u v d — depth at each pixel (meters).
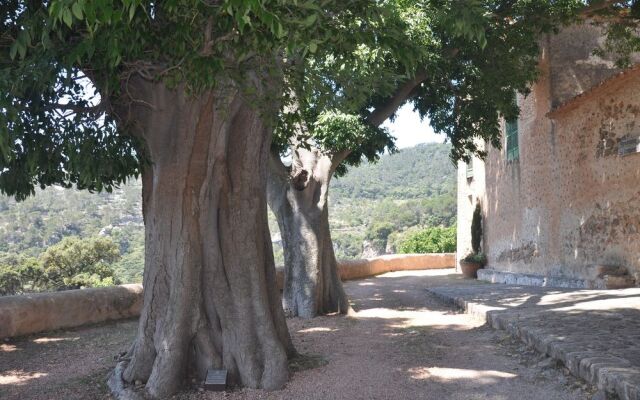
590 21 13.75
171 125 5.55
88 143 4.84
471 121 12.93
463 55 11.41
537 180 14.91
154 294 5.70
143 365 5.62
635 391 4.25
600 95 11.71
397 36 4.46
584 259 12.48
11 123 4.08
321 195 11.14
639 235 10.73
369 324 9.71
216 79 4.73
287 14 3.58
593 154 12.09
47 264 25.48
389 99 11.23
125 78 4.98
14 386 5.98
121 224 45.12
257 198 6.07
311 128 10.04
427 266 26.17
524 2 10.18
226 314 5.76
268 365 5.66
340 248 59.59
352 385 5.66
